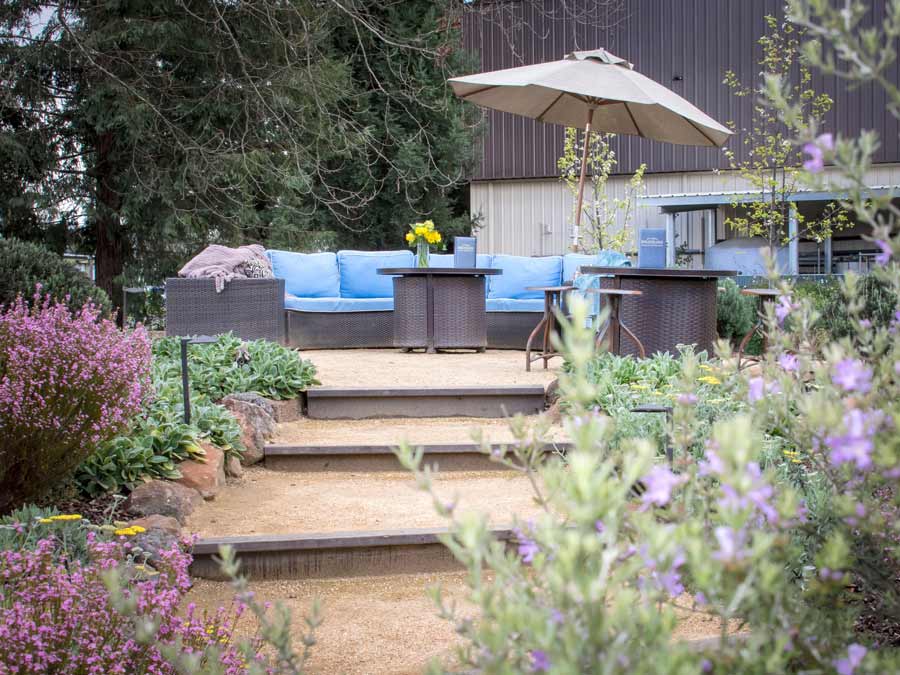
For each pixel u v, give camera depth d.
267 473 4.62
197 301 8.38
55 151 13.00
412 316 8.69
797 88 14.88
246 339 8.46
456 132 19.11
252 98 12.49
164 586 2.12
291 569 3.34
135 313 13.48
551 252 21.52
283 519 3.76
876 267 1.37
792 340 1.51
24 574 2.05
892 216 1.14
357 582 3.32
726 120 20.27
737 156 20.17
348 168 18.98
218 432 4.51
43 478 3.32
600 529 1.00
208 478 4.06
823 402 1.21
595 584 0.80
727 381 1.61
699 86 20.44
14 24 12.49
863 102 18.66
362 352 8.91
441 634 2.76
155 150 13.15
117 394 3.40
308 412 5.76
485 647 1.08
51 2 12.34
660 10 20.59
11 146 12.23
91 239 14.01
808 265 19.20
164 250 13.84
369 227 19.55
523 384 6.02
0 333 3.34
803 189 15.54
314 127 13.15
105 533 2.91
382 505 4.00
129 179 12.92
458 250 8.76
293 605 3.07
